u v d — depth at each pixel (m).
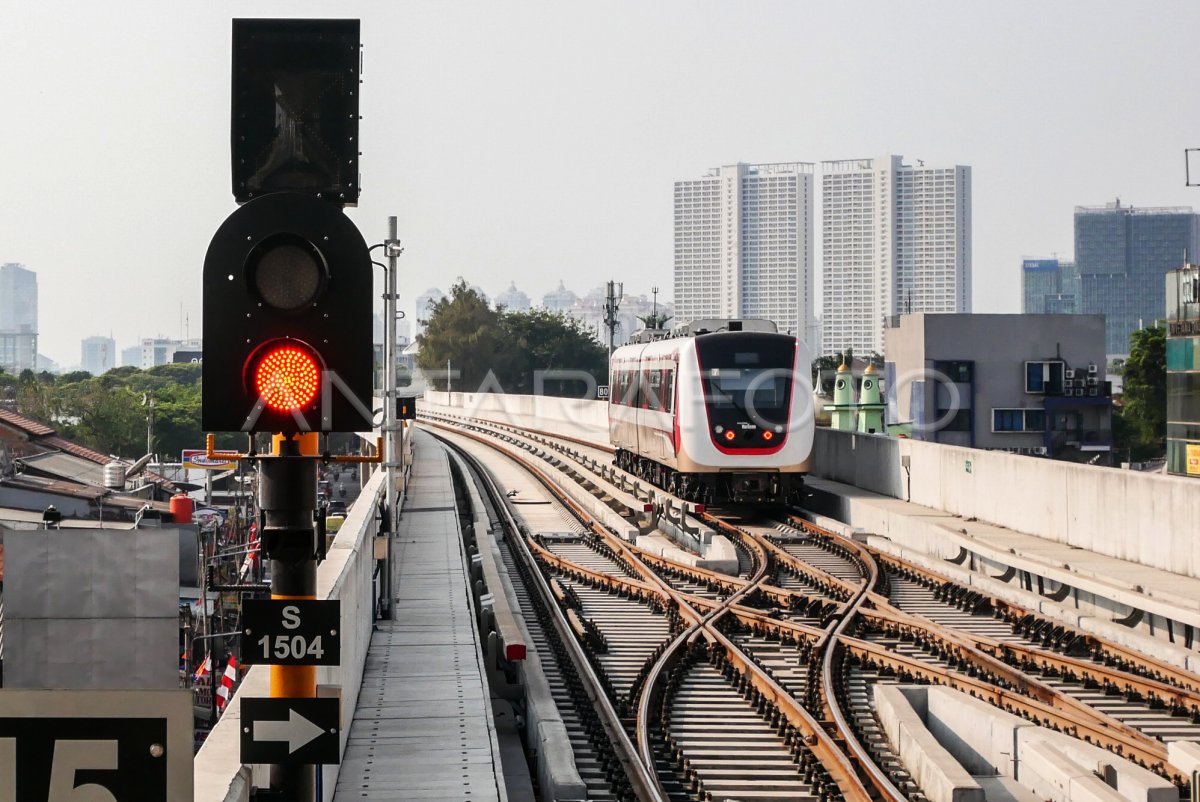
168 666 18.97
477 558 32.09
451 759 14.52
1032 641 25.38
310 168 7.24
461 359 138.62
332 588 13.67
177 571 19.12
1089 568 28.66
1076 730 18.05
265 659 7.42
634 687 20.92
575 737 18.27
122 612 19.03
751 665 21.58
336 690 7.97
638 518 44.28
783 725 18.70
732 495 44.28
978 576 31.12
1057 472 33.44
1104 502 31.08
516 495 56.81
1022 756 16.67
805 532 41.34
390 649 20.70
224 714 11.71
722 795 16.05
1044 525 34.16
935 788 15.63
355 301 6.90
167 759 6.11
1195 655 22.19
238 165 7.22
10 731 6.08
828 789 15.92
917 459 42.62
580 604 29.05
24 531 18.89
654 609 28.83
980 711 18.09
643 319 95.88
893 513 40.16
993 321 81.44
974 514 38.28
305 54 7.21
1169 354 70.62
